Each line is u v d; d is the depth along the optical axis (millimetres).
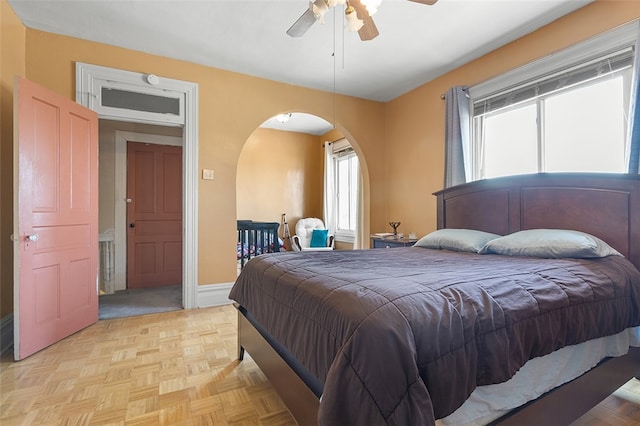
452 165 3332
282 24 2719
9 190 2516
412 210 4086
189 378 1930
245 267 2193
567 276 1487
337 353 1021
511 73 2922
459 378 970
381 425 845
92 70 2957
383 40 2949
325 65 3457
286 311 1457
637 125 2074
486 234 2555
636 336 1706
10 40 2516
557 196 2291
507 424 1148
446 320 1003
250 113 3686
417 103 4020
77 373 1979
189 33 2857
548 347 1237
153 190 4500
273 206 6336
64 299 2537
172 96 3303
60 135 2516
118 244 4250
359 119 4367
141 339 2527
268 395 1757
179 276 4648
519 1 2406
